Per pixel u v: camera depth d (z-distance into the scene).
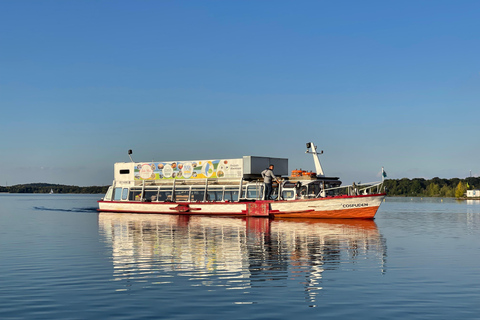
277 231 40.31
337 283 18.42
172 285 18.05
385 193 54.66
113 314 14.27
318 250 27.78
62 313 14.40
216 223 50.25
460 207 110.31
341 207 55.91
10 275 20.00
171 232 39.28
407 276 19.80
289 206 57.88
